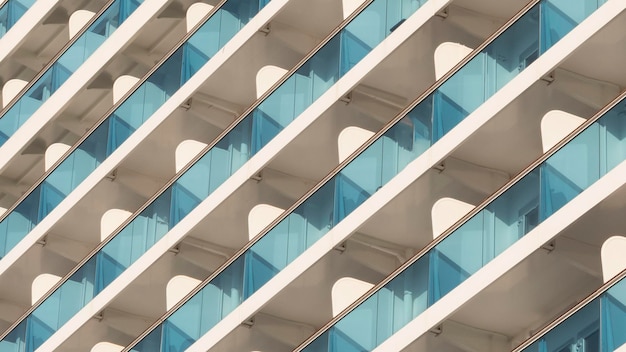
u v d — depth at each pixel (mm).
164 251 42750
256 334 40562
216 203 42125
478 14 39375
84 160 45750
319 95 41156
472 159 38312
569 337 34094
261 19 42531
